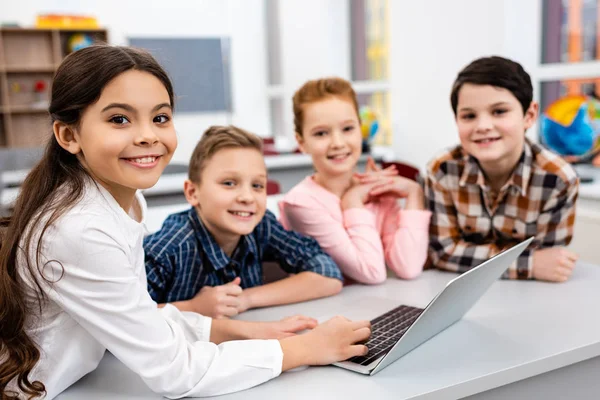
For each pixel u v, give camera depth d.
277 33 5.94
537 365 0.91
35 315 0.84
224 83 6.21
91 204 0.82
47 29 5.80
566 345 0.96
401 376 0.87
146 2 6.21
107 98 0.80
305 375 0.89
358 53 5.01
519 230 1.47
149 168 0.83
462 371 0.88
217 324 1.07
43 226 0.80
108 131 0.80
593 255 2.12
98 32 6.05
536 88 3.22
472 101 1.36
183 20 6.29
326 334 0.93
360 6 4.90
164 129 0.86
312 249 1.42
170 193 2.72
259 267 1.46
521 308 1.15
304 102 1.58
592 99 2.38
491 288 1.29
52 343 0.84
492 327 1.05
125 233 0.86
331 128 1.55
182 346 0.85
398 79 4.23
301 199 1.54
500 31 3.25
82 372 0.89
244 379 0.85
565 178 1.38
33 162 0.96
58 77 0.83
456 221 1.53
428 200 1.55
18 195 0.87
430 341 1.00
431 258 1.54
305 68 5.26
